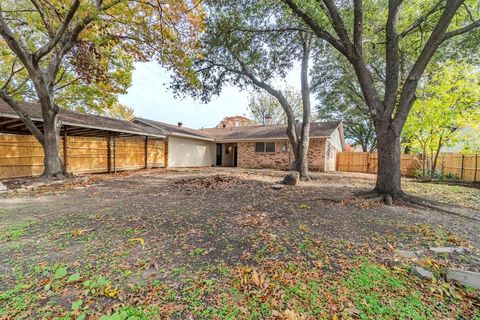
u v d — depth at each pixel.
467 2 6.50
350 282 2.15
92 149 11.60
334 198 5.79
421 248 2.97
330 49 11.71
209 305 1.82
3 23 6.86
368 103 5.99
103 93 14.45
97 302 1.83
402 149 17.48
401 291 2.03
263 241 3.09
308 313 1.73
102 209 4.70
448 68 8.83
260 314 1.73
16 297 1.88
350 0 7.02
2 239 3.09
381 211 4.80
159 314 1.70
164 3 8.08
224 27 8.03
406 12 7.39
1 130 10.27
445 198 6.48
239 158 18.20
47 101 8.02
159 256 2.64
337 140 18.66
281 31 7.89
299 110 25.14
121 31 9.12
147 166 14.76
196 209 4.77
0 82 11.75
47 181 7.71
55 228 3.53
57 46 8.46
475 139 9.58
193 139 18.17
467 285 2.13
